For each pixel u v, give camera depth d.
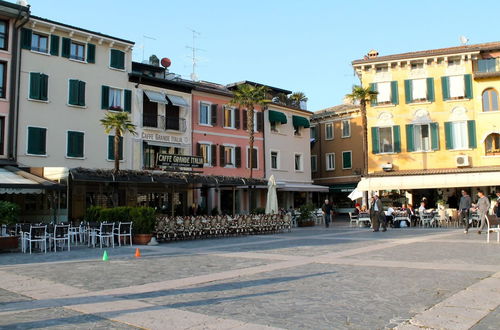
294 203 44.81
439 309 6.93
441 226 29.98
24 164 27.47
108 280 10.20
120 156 31.83
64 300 8.15
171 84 35.12
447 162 37.25
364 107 37.91
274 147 42.69
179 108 35.91
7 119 27.27
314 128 49.72
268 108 42.44
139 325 6.38
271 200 29.28
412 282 9.16
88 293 8.75
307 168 46.12
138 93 33.34
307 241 19.84
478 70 37.00
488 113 36.16
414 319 6.40
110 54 32.22
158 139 33.97
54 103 29.16
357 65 39.97
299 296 8.10
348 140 46.06
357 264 11.98
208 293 8.55
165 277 10.48
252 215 25.78
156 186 32.53
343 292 8.36
